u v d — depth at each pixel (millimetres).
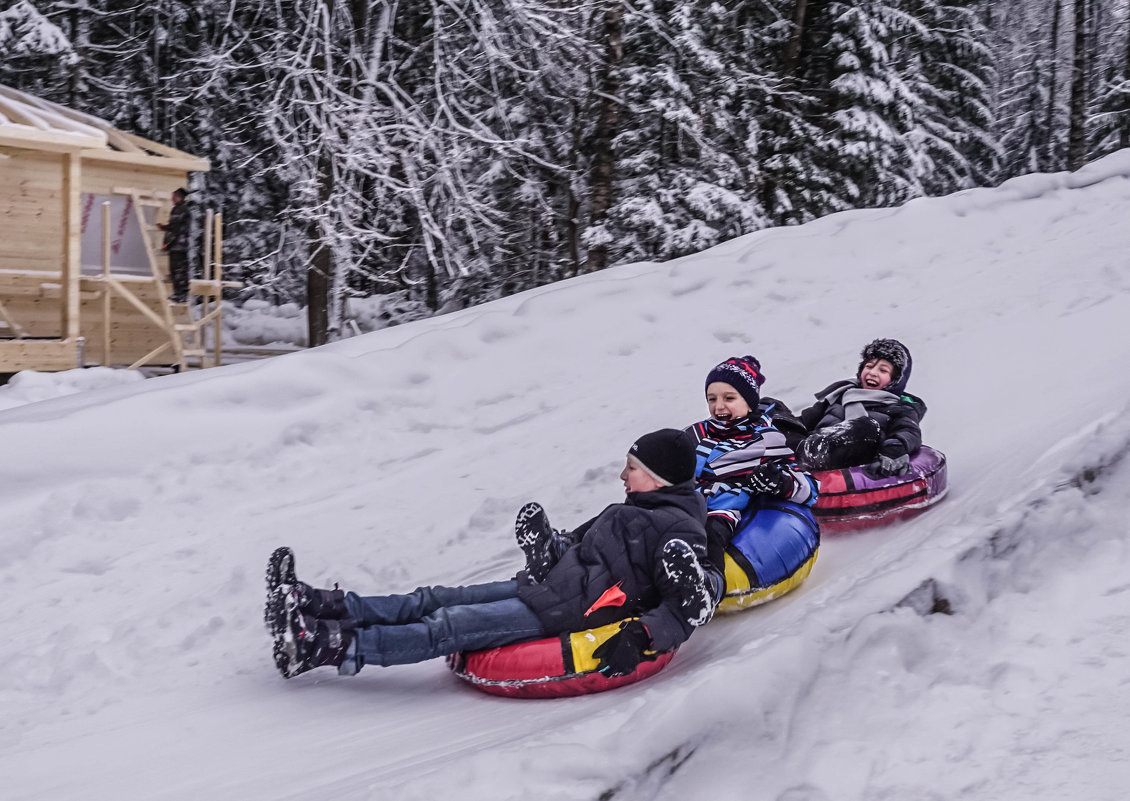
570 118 17766
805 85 21562
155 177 14266
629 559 3834
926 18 24266
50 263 13375
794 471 4656
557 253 18891
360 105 14117
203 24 18844
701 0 18609
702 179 18422
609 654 3545
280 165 14156
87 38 20016
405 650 3727
